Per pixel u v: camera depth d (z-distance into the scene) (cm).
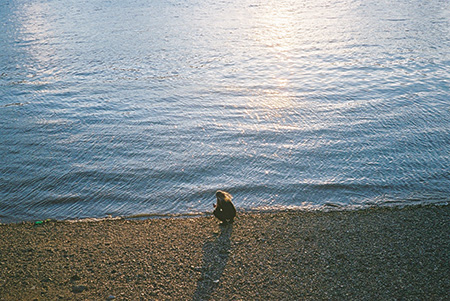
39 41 4550
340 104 2606
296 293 965
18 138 2234
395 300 920
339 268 1052
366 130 2203
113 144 2142
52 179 1802
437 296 924
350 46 4038
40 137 2248
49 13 6319
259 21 5388
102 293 990
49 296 980
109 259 1144
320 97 2745
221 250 1170
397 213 1392
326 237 1226
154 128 2330
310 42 4262
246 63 3616
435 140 2052
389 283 980
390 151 1962
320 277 1020
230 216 1331
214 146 2081
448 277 989
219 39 4494
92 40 4544
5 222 1493
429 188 1638
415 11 5588
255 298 957
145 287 1011
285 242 1204
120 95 2903
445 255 1086
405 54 3672
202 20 5534
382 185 1673
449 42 3988
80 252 1194
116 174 1833
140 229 1363
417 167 1808
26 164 1944
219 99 2766
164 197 1642
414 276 1001
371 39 4250
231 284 1011
